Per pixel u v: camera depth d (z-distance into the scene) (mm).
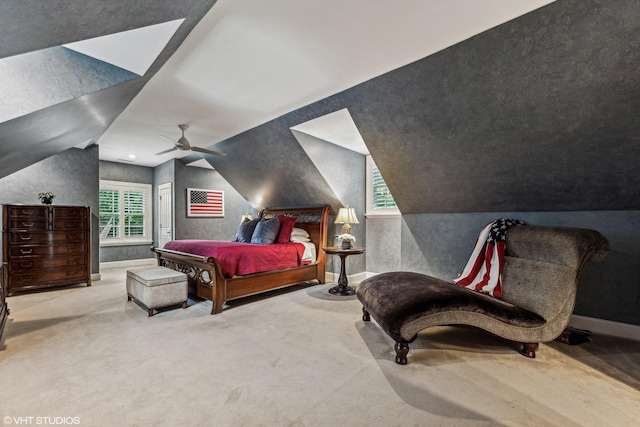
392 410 1676
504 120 2652
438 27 2104
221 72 2736
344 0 1824
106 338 2629
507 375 2057
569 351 2441
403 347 2193
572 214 3080
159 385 1904
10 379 1956
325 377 2020
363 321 3113
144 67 2430
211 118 3951
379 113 3209
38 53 2057
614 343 2611
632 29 1807
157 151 5805
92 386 1886
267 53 2424
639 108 2143
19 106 1982
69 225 4500
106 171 6742
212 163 5988
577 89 2209
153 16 1683
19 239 4117
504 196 3354
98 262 5188
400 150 3510
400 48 2363
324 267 4926
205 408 1682
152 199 7453
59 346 2459
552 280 2424
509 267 2887
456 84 2574
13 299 3902
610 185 2691
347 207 4594
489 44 2219
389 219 5031
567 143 2574
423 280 2643
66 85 2168
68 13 1339
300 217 5500
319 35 2188
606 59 1987
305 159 4434
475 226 3756
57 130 2947
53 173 4852
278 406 1708
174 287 3398
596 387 1910
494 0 1842
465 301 2240
